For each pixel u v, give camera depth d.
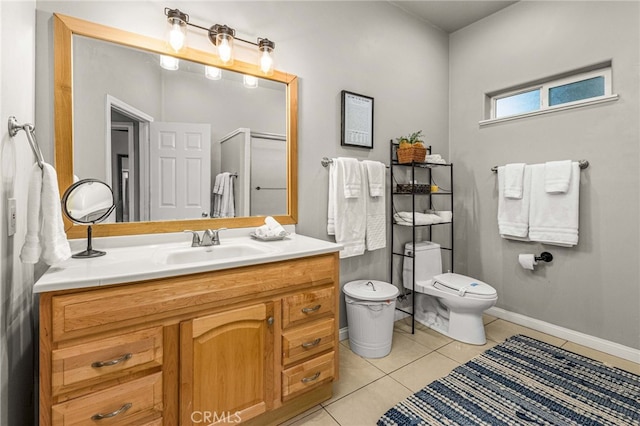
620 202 2.05
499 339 2.31
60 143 1.34
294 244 1.62
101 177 1.45
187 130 1.67
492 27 2.71
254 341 1.31
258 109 1.88
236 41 1.80
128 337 1.03
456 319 2.31
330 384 1.64
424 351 2.13
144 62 1.55
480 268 2.82
